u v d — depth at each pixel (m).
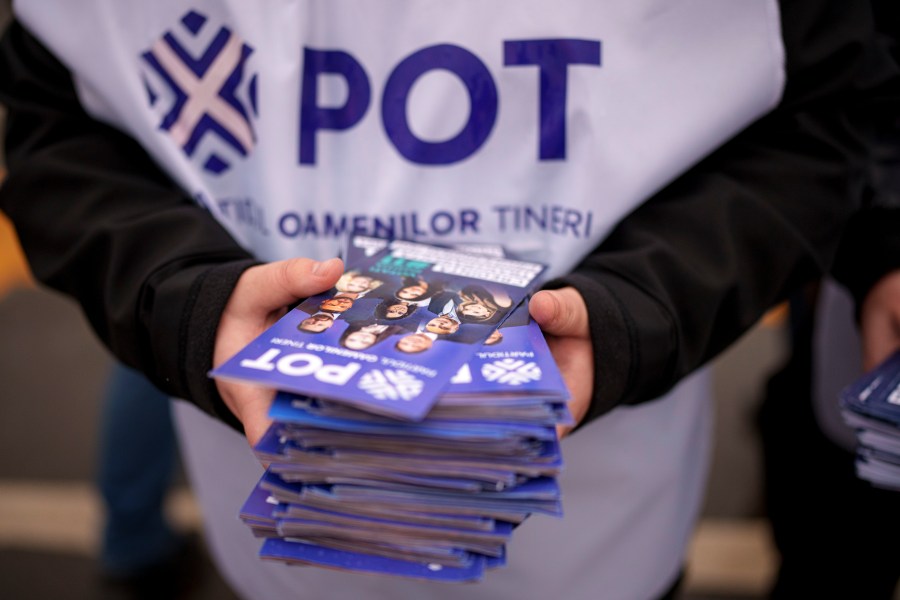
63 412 2.77
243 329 0.92
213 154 1.06
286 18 0.98
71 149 1.07
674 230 1.01
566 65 0.98
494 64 0.98
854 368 1.41
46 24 1.02
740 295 1.02
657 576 1.25
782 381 1.64
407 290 0.89
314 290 0.86
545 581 1.18
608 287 0.93
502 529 0.73
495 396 0.69
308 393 0.68
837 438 1.45
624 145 0.99
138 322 0.96
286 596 1.21
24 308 3.32
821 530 1.52
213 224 1.02
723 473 2.50
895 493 1.39
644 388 0.96
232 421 0.95
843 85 1.01
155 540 2.12
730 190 1.02
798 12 0.98
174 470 2.14
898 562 1.46
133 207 1.04
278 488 0.74
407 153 1.03
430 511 0.72
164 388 1.00
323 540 0.76
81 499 2.40
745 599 2.07
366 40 0.99
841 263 1.26
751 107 1.00
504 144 1.02
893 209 1.21
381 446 0.70
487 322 0.82
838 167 1.05
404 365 0.73
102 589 2.12
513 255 1.07
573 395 0.90
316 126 1.02
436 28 0.98
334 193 1.05
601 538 1.18
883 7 1.24
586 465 1.13
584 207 1.01
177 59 1.02
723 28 0.97
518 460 0.70
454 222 1.06
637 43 0.97
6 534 2.28
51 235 1.04
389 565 0.74
